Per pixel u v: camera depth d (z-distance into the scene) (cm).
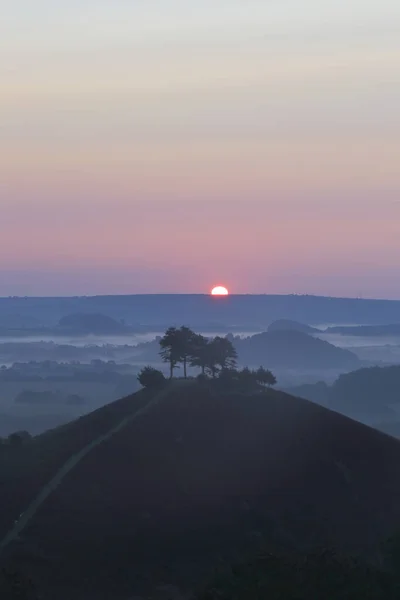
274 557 16488
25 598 17888
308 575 15850
